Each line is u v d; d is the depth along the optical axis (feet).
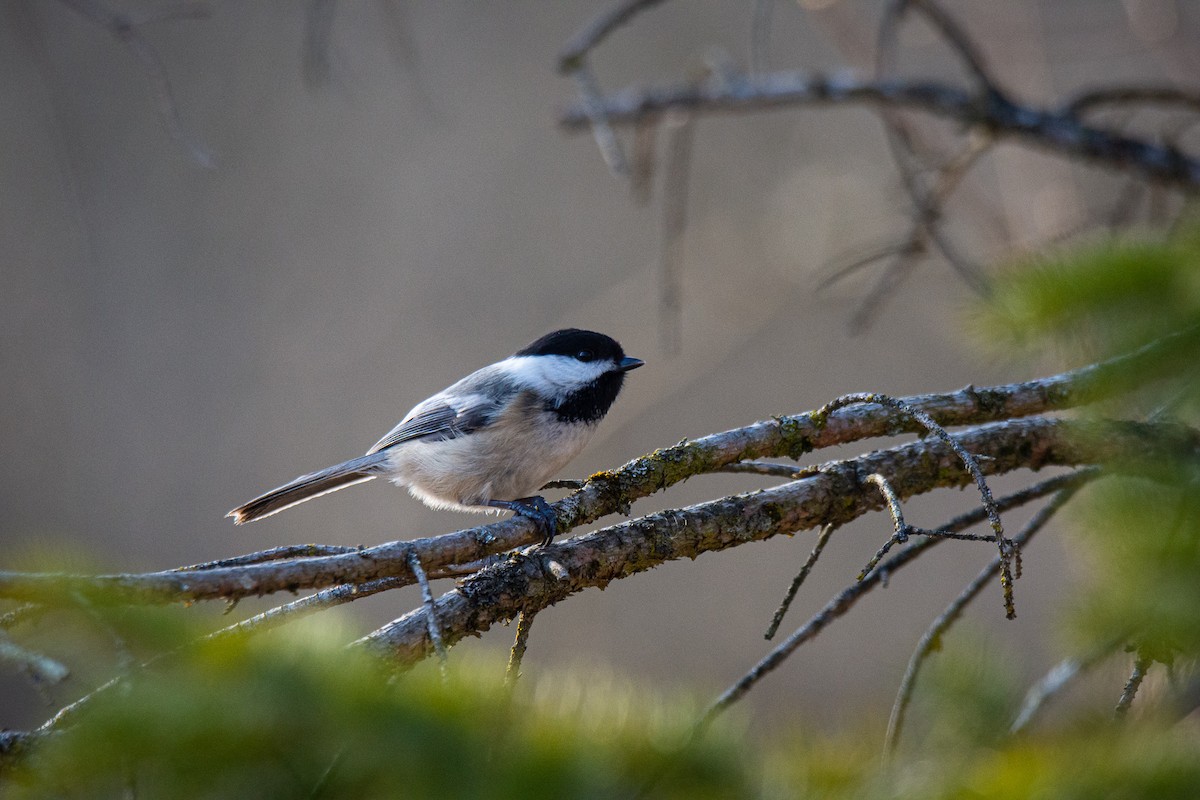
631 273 61.67
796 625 53.98
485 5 66.64
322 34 28.94
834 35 39.60
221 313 61.98
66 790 8.59
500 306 62.80
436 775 8.71
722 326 52.85
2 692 46.19
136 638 9.22
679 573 55.47
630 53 63.05
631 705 9.65
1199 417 12.91
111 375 60.08
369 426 61.00
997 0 46.03
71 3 24.31
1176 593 10.29
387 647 14.78
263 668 8.96
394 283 63.16
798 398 58.80
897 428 18.30
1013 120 29.81
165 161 62.59
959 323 15.81
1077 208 39.45
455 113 64.95
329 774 8.68
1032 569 50.44
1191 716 13.16
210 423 60.59
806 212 49.11
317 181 63.98
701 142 56.49
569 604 53.72
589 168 63.26
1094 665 12.86
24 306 59.31
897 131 31.17
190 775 8.47
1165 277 13.66
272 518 58.65
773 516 17.03
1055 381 18.43
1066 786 9.46
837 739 10.61
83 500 58.18
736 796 9.32
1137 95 29.27
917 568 54.44
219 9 63.62
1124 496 11.10
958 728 14.94
